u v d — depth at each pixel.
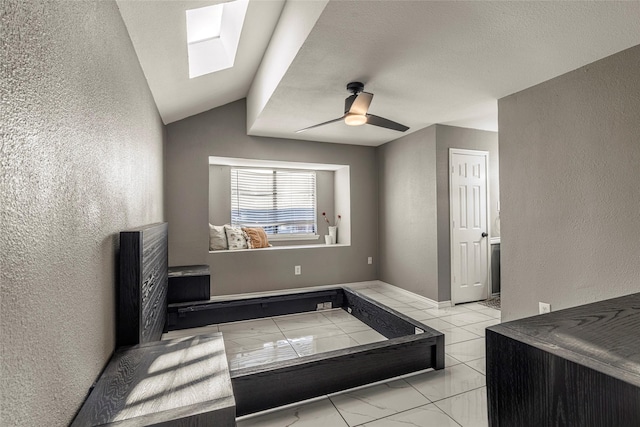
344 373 2.07
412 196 4.34
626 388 0.45
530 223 2.82
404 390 2.08
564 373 0.54
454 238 4.02
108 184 1.44
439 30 1.93
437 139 3.94
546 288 2.69
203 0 1.89
